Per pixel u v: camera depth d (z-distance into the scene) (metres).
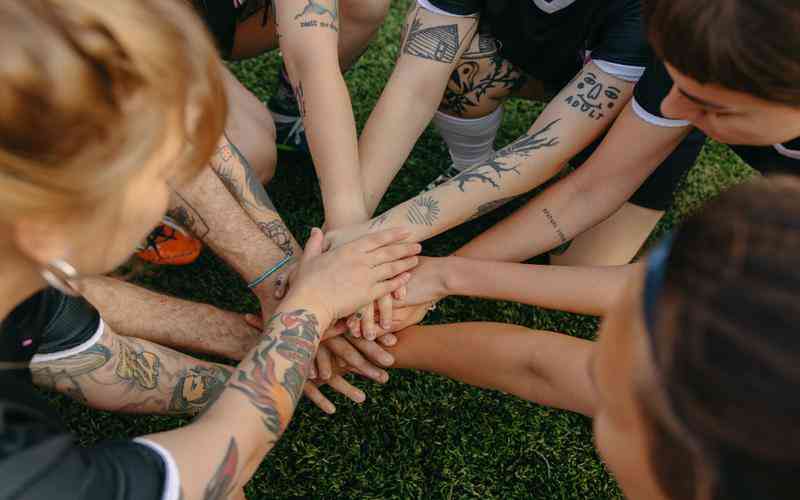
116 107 0.64
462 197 1.62
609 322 0.65
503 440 1.69
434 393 1.75
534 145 1.62
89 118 0.62
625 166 1.56
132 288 1.56
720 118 1.13
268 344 1.23
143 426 1.65
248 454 1.00
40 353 1.18
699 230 0.54
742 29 0.95
